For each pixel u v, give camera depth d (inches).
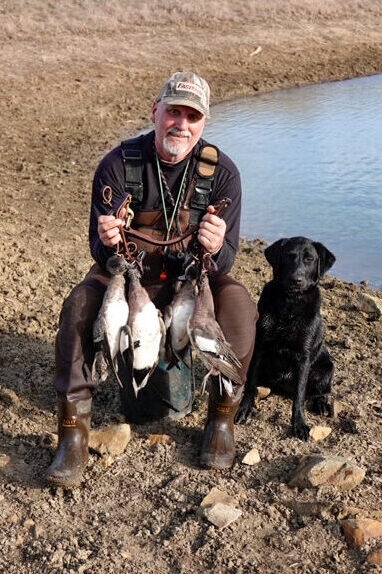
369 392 216.1
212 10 1008.9
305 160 503.2
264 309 203.0
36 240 326.6
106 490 168.9
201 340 150.6
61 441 167.6
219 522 157.3
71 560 149.2
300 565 149.6
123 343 148.3
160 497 166.9
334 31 1010.7
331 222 398.3
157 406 191.6
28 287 267.0
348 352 241.8
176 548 153.3
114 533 156.8
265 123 610.5
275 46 919.0
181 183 172.9
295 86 793.6
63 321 163.6
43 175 450.3
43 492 167.3
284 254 201.3
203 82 169.0
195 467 177.3
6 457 176.1
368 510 164.1
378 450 187.2
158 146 170.7
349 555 153.0
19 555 151.3
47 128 565.6
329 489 167.9
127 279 158.1
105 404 201.9
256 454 180.4
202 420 196.2
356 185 454.9
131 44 852.0
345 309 285.4
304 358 201.2
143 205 174.4
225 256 170.9
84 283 166.4
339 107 682.8
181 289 156.2
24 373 212.1
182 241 173.5
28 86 668.7
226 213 174.7
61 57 763.4
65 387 164.4
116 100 665.0
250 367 203.8
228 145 535.8
